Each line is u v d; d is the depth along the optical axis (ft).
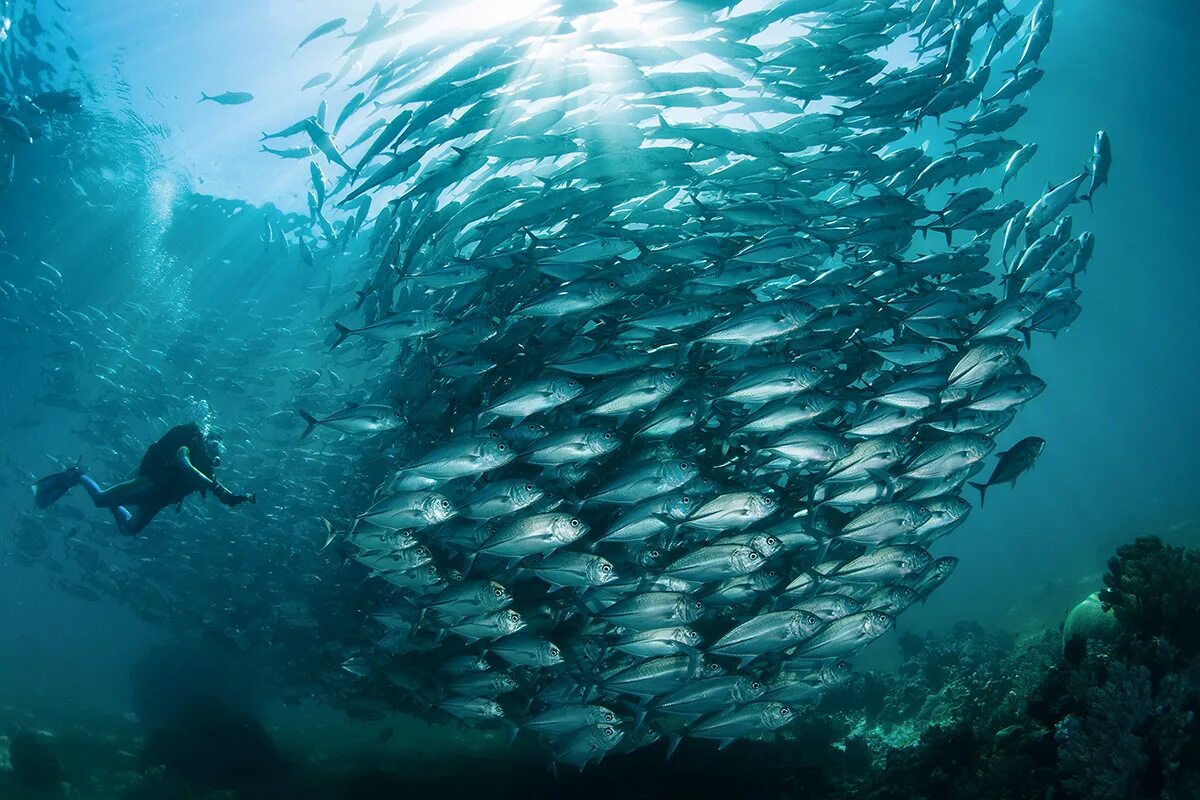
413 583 24.30
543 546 20.43
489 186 28.27
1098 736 18.42
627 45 27.78
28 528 52.90
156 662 58.90
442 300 31.17
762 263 24.53
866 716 43.47
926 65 28.37
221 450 29.35
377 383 45.60
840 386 25.73
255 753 41.91
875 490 22.45
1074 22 90.63
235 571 45.16
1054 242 28.32
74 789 35.86
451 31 27.96
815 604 20.84
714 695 19.67
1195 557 23.56
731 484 25.82
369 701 38.06
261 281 78.43
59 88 71.05
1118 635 23.70
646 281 25.72
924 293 25.73
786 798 27.89
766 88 29.07
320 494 42.11
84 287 77.66
